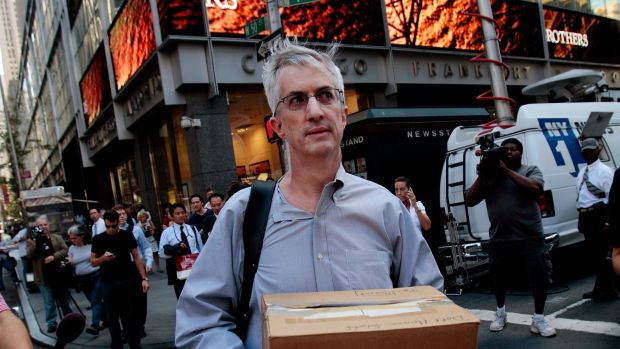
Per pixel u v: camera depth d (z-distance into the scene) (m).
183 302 1.38
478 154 4.64
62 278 7.02
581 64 18.31
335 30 11.96
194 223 6.61
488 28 6.69
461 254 6.25
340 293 1.23
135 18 12.32
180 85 10.48
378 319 1.06
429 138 8.22
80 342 6.18
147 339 5.86
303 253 1.34
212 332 1.30
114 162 21.03
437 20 14.00
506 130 6.26
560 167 6.15
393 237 1.45
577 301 5.12
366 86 13.00
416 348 1.01
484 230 6.31
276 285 1.31
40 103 39.75
